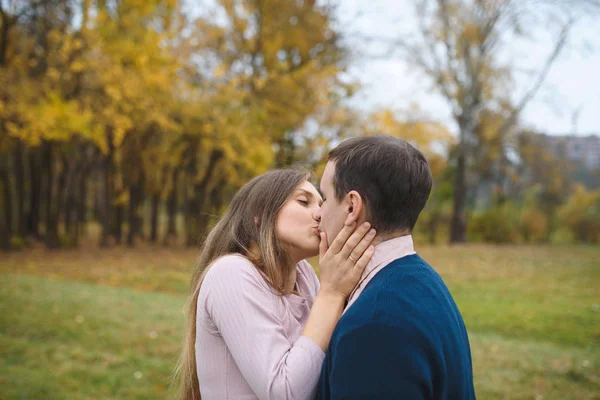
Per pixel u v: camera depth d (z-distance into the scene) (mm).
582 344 7074
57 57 16234
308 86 21031
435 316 1238
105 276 12969
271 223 1619
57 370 4789
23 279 9391
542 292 11242
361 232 1397
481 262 16016
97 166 23141
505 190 37781
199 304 1547
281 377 1325
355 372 1187
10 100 14914
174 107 18422
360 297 1293
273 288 1577
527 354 5668
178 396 1920
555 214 32531
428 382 1158
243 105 20172
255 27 21250
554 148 34250
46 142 19125
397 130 22484
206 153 21719
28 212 22672
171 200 24188
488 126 27953
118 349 5430
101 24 16125
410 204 1402
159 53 16922
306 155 21609
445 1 24016
